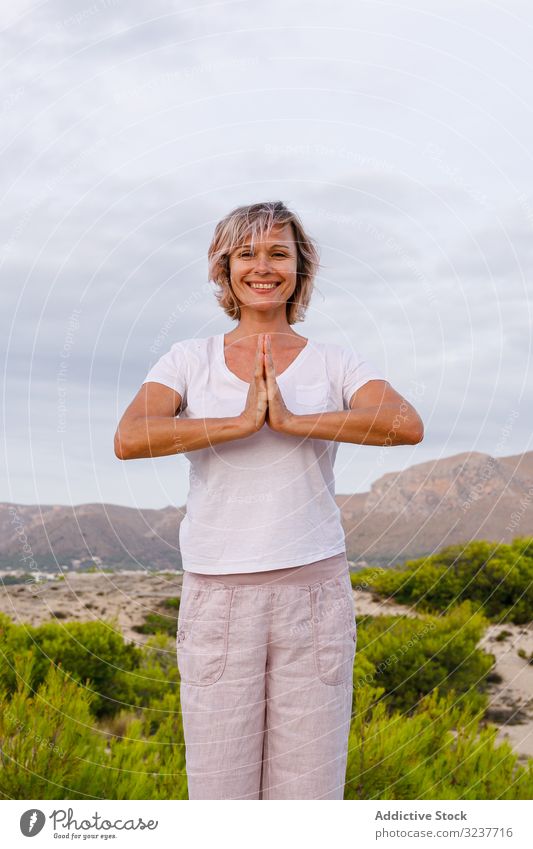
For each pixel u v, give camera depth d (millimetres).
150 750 4484
